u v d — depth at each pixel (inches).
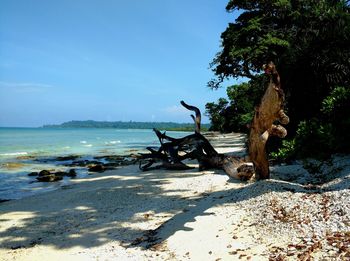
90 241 276.7
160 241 254.5
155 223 309.4
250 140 374.9
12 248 273.9
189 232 261.9
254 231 245.4
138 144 1940.2
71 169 783.1
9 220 356.2
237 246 226.4
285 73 618.8
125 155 1208.8
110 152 1352.1
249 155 392.5
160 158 707.4
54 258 246.7
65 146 1702.8
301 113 606.2
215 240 240.7
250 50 1047.6
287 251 204.2
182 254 225.6
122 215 346.6
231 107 2549.2
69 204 414.9
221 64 1255.5
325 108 455.5
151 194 440.5
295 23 869.2
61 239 286.7
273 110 324.5
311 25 647.1
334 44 584.1
